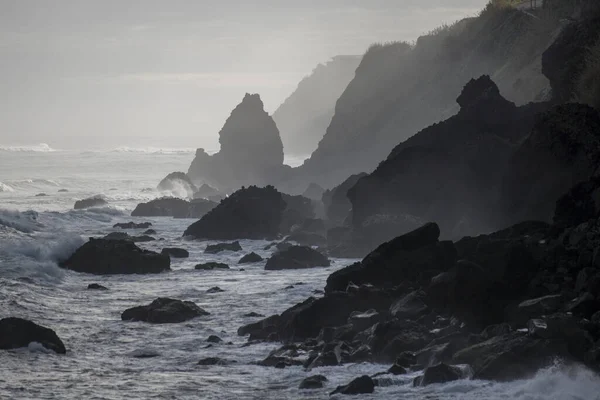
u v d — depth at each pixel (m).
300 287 98.75
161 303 82.81
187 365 61.94
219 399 51.09
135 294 96.38
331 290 80.62
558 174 104.56
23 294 91.38
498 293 66.75
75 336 73.25
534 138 108.50
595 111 106.75
